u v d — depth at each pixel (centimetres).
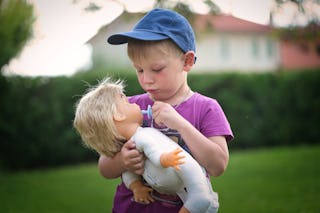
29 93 1004
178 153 191
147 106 223
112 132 202
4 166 1003
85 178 880
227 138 212
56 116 1031
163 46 200
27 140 1016
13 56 816
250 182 771
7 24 770
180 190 199
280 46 2048
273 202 613
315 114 1241
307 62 1988
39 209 627
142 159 201
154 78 202
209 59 1988
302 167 905
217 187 737
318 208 566
